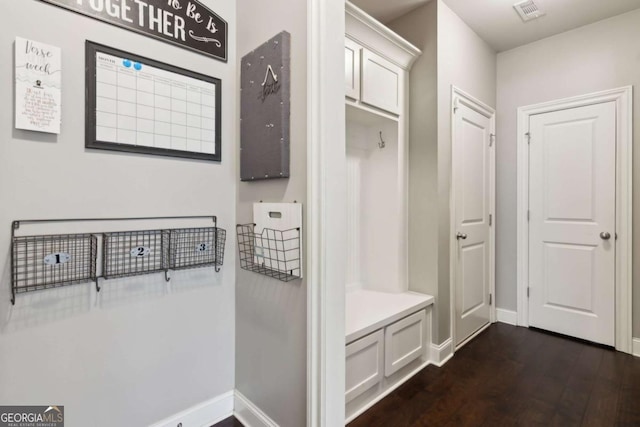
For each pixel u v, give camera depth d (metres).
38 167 1.14
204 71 1.58
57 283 1.18
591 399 1.86
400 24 2.51
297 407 1.34
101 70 1.27
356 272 2.54
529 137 2.95
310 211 1.27
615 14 2.50
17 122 1.09
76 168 1.22
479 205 2.89
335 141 1.28
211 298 1.64
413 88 2.45
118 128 1.32
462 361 2.33
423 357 2.26
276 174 1.41
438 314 2.30
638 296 2.43
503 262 3.11
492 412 1.75
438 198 2.32
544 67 2.87
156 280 1.45
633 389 1.96
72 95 1.21
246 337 1.65
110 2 1.29
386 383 1.95
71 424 1.23
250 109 1.58
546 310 2.88
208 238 1.61
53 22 1.16
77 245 1.22
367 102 2.11
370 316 1.91
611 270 2.53
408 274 2.47
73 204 1.22
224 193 1.67
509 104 3.07
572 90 2.72
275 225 1.44
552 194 2.83
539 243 2.91
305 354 1.30
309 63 1.26
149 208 1.41
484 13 2.51
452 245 2.48
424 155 2.38
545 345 2.60
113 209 1.31
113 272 1.31
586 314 2.66
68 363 1.22
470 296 2.75
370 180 2.55
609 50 2.55
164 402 1.48
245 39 1.63
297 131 1.34
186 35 1.51
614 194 2.52
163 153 1.44
